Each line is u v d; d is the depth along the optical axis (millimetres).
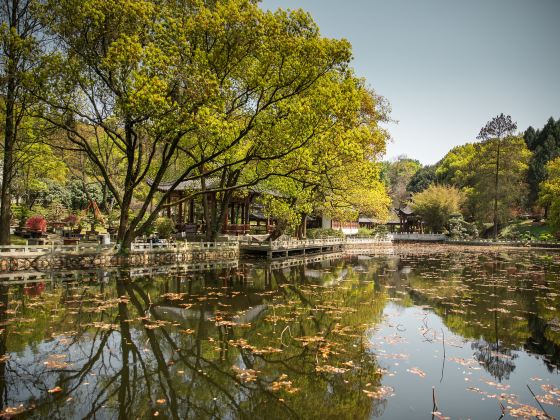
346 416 6117
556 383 7422
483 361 8500
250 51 18781
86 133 32531
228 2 18672
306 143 20391
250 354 8688
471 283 19250
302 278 20297
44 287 15656
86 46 18250
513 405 6516
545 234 56656
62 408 6281
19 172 31828
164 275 19797
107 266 21688
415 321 11680
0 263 18812
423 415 6164
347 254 38406
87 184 41219
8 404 6355
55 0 17703
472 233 63188
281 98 19484
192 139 25719
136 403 6512
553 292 16844
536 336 10344
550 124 78875
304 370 7875
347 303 14078
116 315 11727
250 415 6172
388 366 8125
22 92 19141
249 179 29641
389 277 21203
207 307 13016
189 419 6043
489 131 60031
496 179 59188
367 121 36812
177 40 17781
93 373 7609
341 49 18031
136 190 44406
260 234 38781
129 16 17406
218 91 17766
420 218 70938
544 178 68500
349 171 27625
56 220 34844
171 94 18750
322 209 38562
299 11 18078
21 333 9828
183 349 8961
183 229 35250
